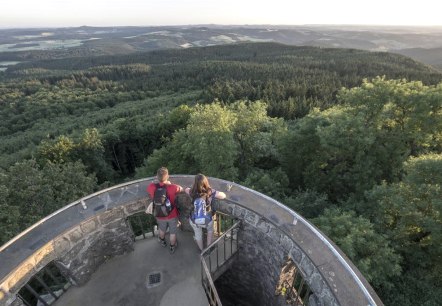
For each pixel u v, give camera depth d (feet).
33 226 22.24
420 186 53.93
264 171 97.09
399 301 50.44
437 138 75.56
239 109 103.19
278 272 24.03
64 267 22.47
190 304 22.65
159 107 274.57
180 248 27.63
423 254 58.03
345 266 18.65
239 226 25.81
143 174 112.78
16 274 18.70
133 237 27.76
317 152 88.99
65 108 317.83
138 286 24.07
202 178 22.70
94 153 153.79
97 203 24.91
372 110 78.64
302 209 70.18
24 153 163.94
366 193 64.23
